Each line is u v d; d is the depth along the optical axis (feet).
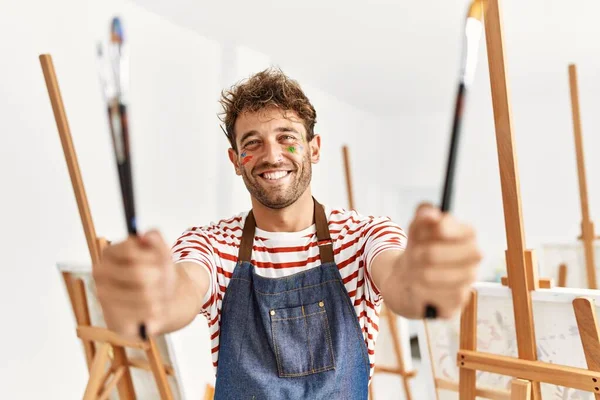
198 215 9.69
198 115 9.78
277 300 3.30
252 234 3.53
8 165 6.68
